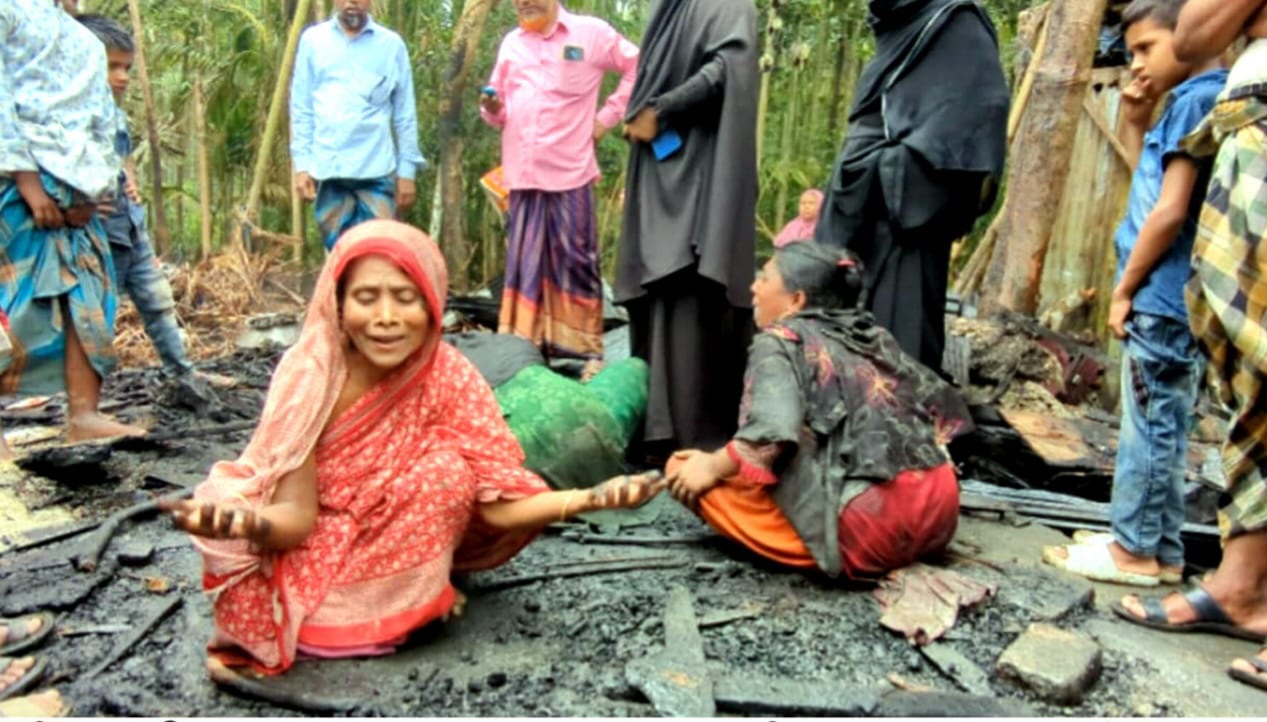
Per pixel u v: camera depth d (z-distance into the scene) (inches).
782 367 107.7
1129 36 109.1
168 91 349.4
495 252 329.1
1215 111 93.9
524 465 125.0
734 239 138.3
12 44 132.7
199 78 321.1
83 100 139.5
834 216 141.5
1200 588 102.0
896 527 105.3
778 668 90.3
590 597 103.6
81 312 143.8
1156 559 112.3
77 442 147.7
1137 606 102.9
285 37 319.6
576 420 127.2
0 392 141.7
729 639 95.4
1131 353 107.5
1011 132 240.8
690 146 140.4
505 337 146.5
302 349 85.6
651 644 93.6
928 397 113.2
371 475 87.7
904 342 137.5
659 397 143.4
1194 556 125.3
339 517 87.4
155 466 144.9
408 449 89.0
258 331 244.1
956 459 163.8
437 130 308.8
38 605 97.1
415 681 85.2
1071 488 155.0
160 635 93.5
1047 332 192.1
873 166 135.4
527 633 95.0
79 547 111.9
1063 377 187.3
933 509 107.7
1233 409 96.7
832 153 386.6
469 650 91.6
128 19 327.3
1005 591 107.0
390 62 200.4
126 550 110.1
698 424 145.6
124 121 159.9
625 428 141.9
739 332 150.6
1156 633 100.9
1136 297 106.9
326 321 85.0
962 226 140.4
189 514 73.5
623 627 96.8
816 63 370.0
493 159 314.0
